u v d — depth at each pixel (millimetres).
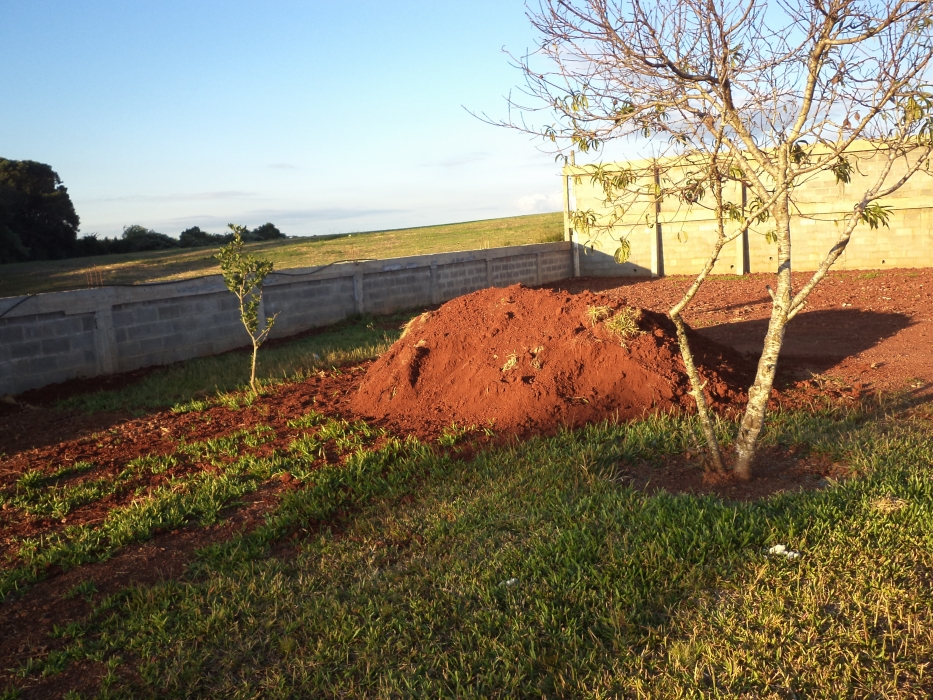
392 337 13758
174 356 12594
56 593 4586
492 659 3502
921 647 3281
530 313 8594
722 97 4711
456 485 5762
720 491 5234
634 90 4910
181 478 6434
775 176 4766
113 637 4000
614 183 5340
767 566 4031
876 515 4551
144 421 8555
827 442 5980
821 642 3406
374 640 3734
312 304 15828
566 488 5453
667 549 4289
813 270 22688
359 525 5195
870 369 8898
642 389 7391
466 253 20969
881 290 16562
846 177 4957
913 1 4117
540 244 24578
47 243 57531
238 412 8547
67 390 10438
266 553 4953
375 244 42500
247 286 9508
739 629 3535
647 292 20141
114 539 5195
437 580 4277
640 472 5754
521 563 4363
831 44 4363
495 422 7188
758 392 5188
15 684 3662
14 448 7777
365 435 7164
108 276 31844
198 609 4152
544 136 5168
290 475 6223
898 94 4312
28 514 5879
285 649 3725
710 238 24078
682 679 3232
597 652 3498
